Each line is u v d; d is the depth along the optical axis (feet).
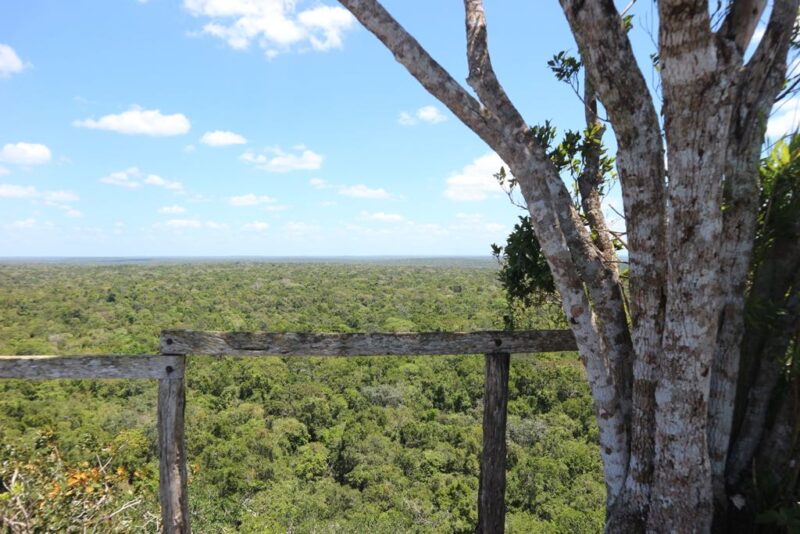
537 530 33.55
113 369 7.25
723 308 6.48
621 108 6.04
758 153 6.35
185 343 7.31
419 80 6.39
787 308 6.58
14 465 11.10
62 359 7.18
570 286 6.68
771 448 6.46
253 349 7.45
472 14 7.40
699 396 5.69
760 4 5.55
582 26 5.98
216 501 25.08
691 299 5.52
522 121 7.26
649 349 6.32
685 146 5.28
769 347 6.64
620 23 5.95
